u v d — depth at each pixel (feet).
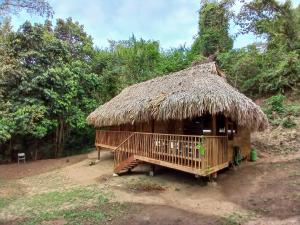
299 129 48.75
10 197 34.76
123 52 96.63
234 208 27.35
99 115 56.29
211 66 44.78
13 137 66.85
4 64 57.31
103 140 59.06
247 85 67.00
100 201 30.99
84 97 74.49
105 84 82.69
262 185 32.45
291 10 68.80
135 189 35.22
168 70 87.15
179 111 34.65
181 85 40.70
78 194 34.17
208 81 37.88
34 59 66.69
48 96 63.21
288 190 29.71
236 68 68.49
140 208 28.40
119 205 29.45
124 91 63.46
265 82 63.82
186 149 33.86
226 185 34.06
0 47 57.21
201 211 27.12
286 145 45.91
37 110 60.39
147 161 39.78
